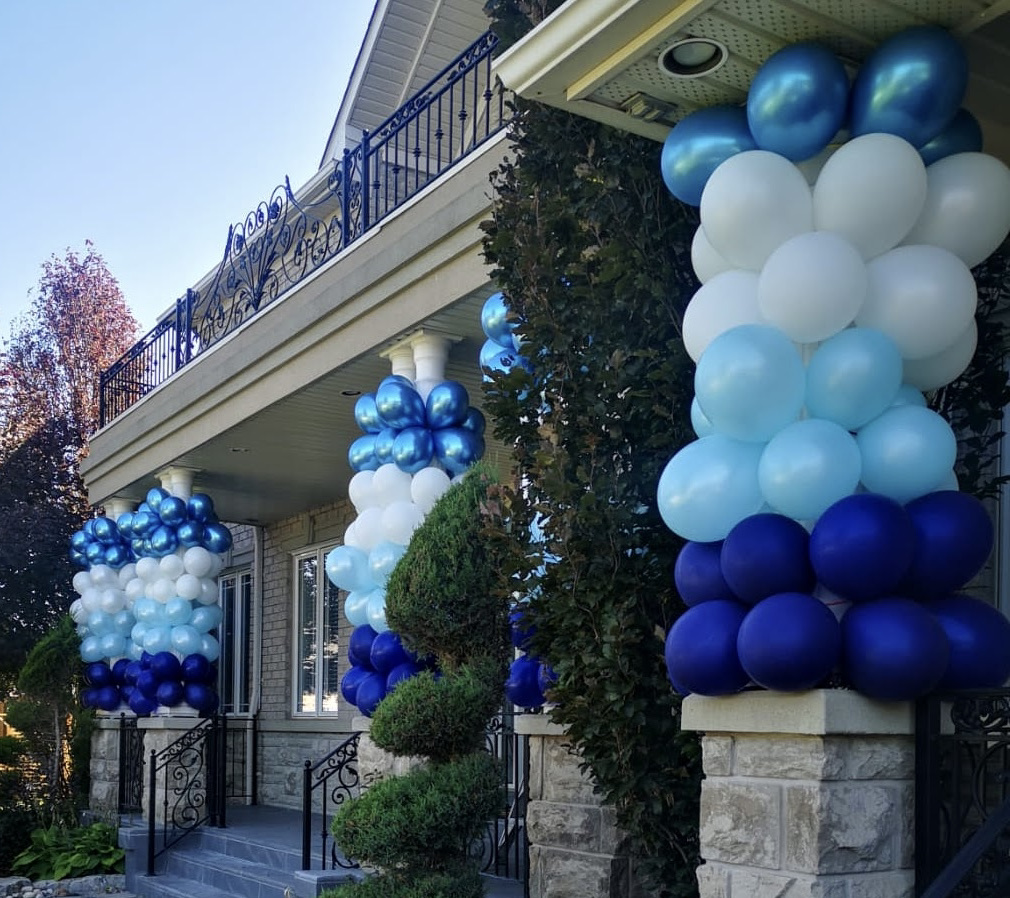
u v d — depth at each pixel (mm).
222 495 11266
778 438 2855
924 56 2861
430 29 11117
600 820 4375
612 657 3535
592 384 3758
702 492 2953
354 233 7707
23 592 14969
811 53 2936
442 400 6242
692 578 3037
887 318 2889
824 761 2723
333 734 11164
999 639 2811
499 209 4238
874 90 2926
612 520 3637
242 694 13438
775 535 2797
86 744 11844
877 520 2674
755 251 2996
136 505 11547
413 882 4809
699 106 3445
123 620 10891
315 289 7645
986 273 3623
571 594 3682
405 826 4762
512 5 4223
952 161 3025
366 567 6465
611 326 3762
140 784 10141
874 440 2859
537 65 3332
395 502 6219
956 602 2857
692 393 3686
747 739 2932
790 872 2766
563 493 3674
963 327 2920
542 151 4086
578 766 4227
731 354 2830
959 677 2779
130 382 11430
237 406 8492
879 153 2820
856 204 2834
